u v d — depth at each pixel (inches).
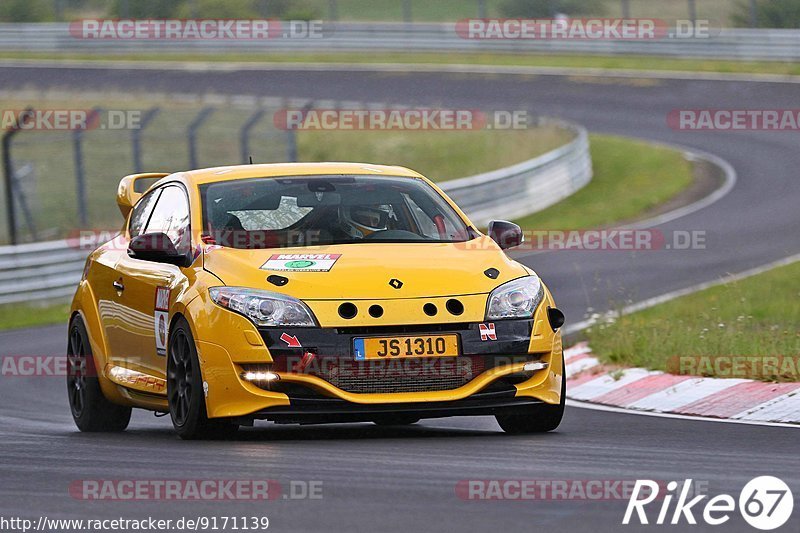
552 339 900.6
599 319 1640.0
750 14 5580.7
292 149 2923.2
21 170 3334.2
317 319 852.6
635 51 5418.3
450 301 874.1
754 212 2965.1
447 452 798.5
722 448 819.4
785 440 858.1
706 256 2426.2
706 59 5275.6
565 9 6072.8
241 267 900.0
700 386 1153.4
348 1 6688.0
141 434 1032.8
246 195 995.9
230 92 5000.0
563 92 4906.5
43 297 2434.8
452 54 5698.8
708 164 3735.2
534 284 920.9
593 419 1038.4
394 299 866.1
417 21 6348.4
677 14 5915.4
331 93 4955.7
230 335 857.5
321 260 904.3
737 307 1727.4
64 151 3939.5
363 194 1005.2
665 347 1333.7
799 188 3260.3
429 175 3747.5
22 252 2404.0
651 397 1148.5
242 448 834.2
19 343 1973.4
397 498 633.6
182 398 906.7
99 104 4697.3
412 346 852.6
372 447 826.8
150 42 5866.1
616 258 2468.0
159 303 964.6
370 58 5669.3
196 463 767.7
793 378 1143.0
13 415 1270.9
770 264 2283.5
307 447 831.7
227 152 3959.2
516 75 5216.5
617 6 6151.6
